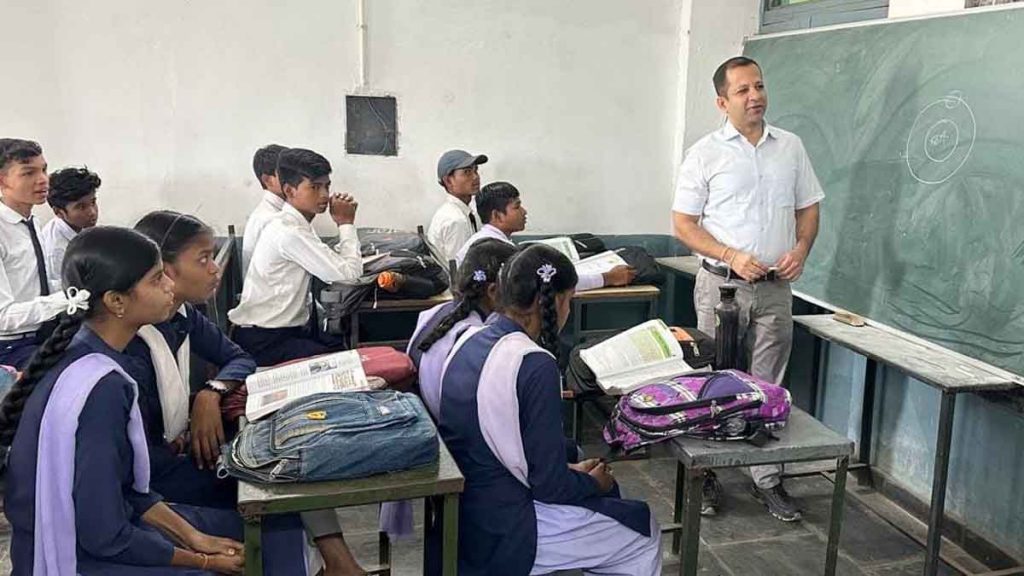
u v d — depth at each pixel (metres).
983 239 2.25
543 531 1.60
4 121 3.28
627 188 3.92
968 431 2.55
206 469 1.73
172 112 3.41
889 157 2.65
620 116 3.84
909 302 2.53
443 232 3.43
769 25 3.73
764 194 2.62
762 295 2.61
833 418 3.24
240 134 3.48
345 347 3.01
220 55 3.40
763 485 2.77
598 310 3.87
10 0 3.19
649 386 1.88
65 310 1.33
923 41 2.55
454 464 1.49
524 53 3.68
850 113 2.88
